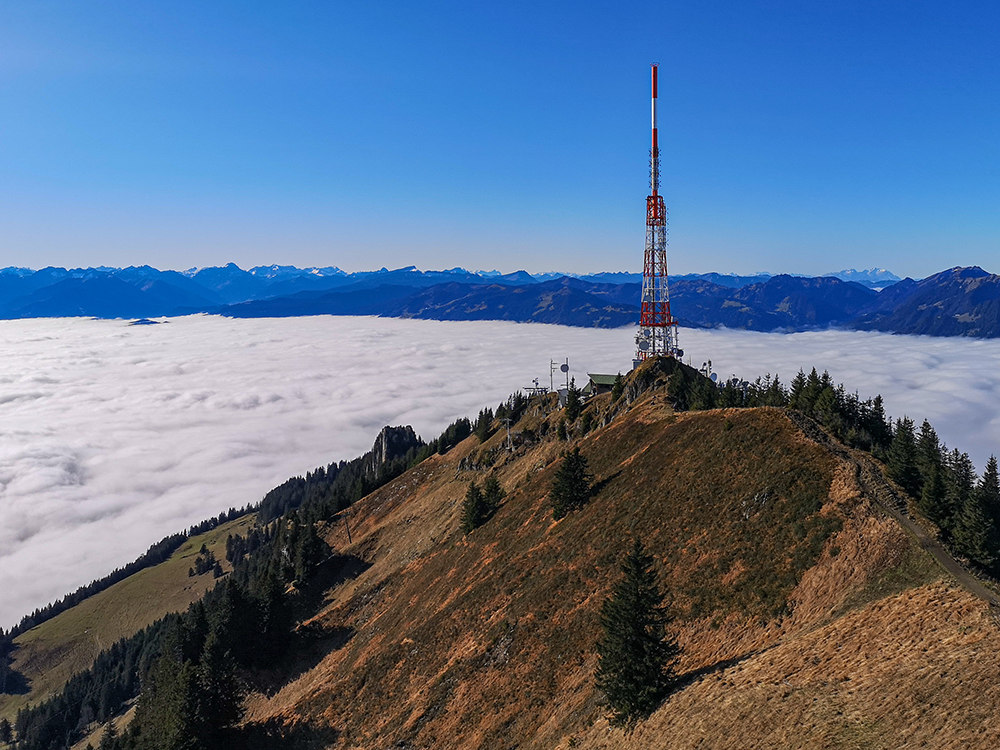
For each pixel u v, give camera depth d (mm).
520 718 55625
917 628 37688
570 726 49906
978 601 38094
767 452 64562
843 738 31094
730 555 54812
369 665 79312
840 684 35656
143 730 91500
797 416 71312
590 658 55938
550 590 67125
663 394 104875
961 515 47375
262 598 103562
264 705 92688
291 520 180625
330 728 72500
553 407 144375
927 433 70688
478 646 67250
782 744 32906
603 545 67938
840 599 44812
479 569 85188
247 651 98812
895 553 46344
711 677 42781
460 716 60469
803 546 51250
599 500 77750
